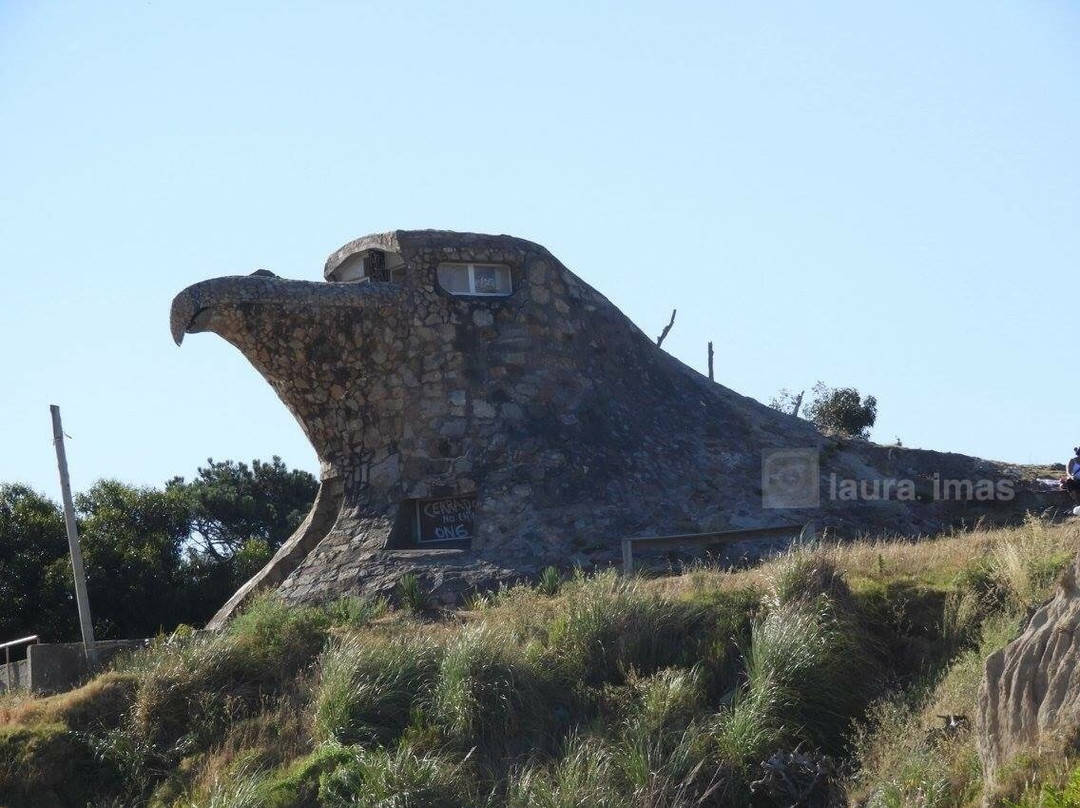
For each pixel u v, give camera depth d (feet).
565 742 101.45
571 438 160.86
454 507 159.63
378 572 150.41
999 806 71.77
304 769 99.40
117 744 108.99
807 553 114.73
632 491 158.51
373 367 162.50
